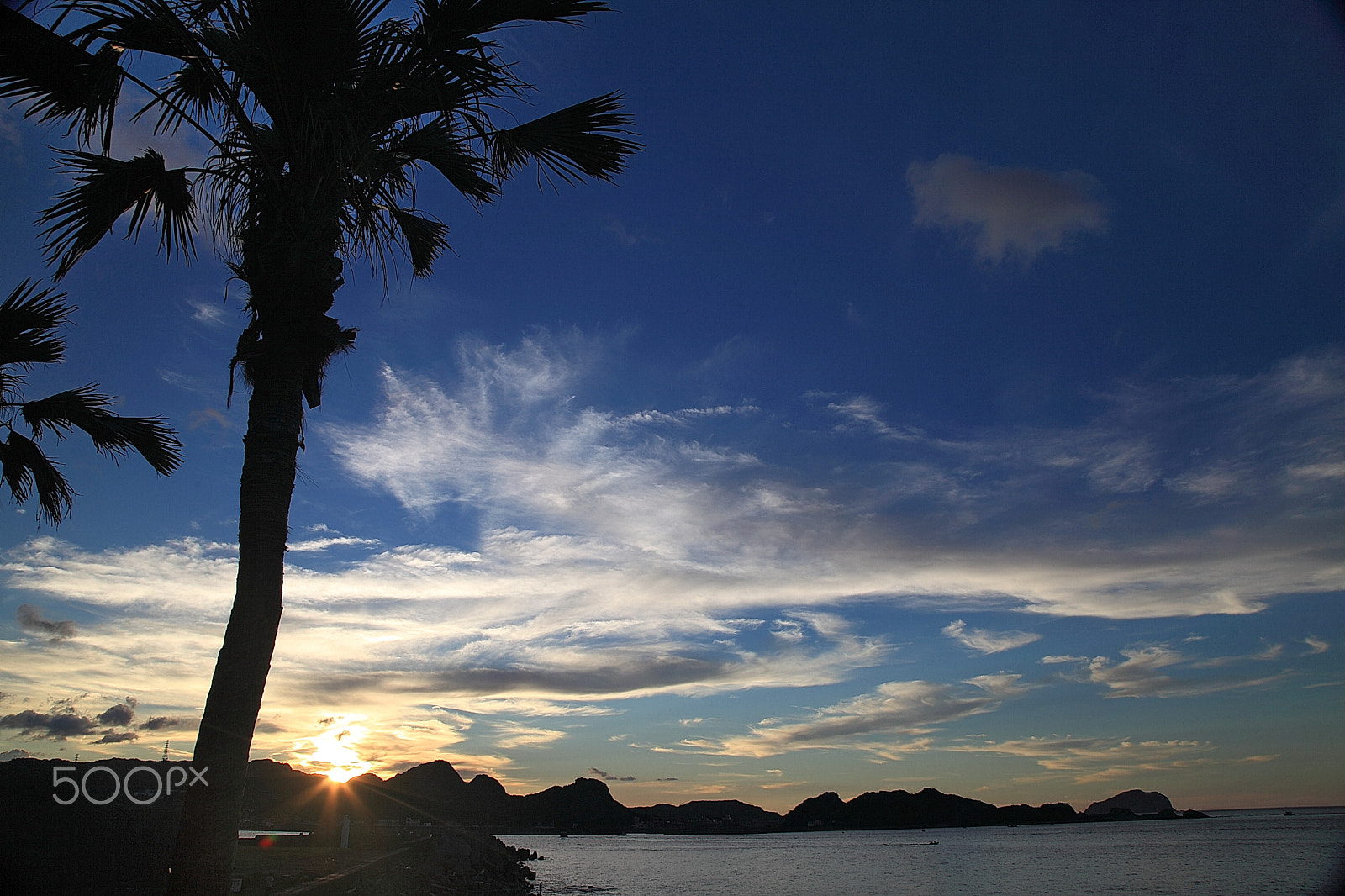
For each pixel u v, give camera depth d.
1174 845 108.81
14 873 10.18
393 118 8.50
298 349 7.61
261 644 6.96
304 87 7.75
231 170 7.95
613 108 9.19
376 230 8.36
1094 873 58.50
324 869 18.31
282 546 7.30
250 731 6.85
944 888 47.44
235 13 7.26
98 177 8.16
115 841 10.79
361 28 7.52
